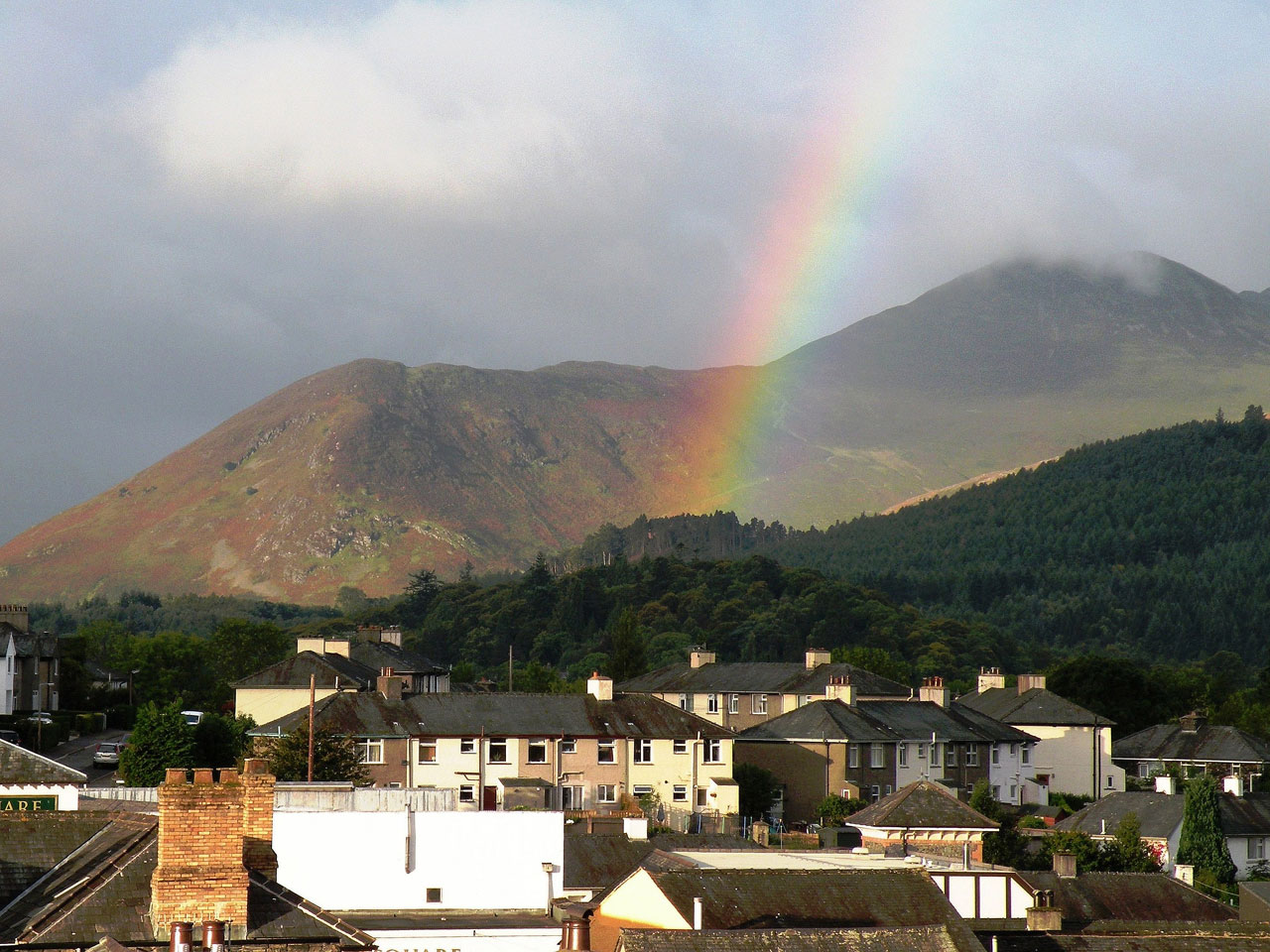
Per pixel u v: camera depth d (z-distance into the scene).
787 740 141.75
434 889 57.03
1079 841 109.56
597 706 131.75
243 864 39.72
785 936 45.22
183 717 123.44
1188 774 165.12
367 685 159.38
